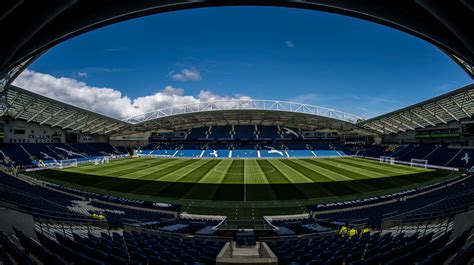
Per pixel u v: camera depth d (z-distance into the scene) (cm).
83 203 2352
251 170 4612
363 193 2898
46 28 1024
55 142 6406
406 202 2364
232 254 1132
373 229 1559
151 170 4538
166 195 2808
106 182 3453
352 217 1922
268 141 8681
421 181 3591
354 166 5212
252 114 8100
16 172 3962
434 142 6300
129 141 8781
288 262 856
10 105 4619
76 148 6662
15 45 1030
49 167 4941
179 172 4322
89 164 5459
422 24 929
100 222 1580
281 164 5566
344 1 905
